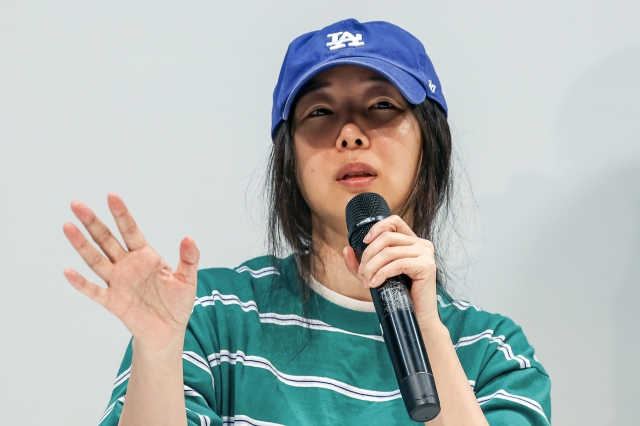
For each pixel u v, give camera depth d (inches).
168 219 156.6
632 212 163.5
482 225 161.6
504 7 167.9
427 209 125.6
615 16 168.2
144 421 94.7
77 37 158.2
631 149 165.0
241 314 120.0
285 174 126.0
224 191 158.7
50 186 154.1
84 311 151.9
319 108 120.2
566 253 162.4
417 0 166.2
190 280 92.0
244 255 156.8
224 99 161.2
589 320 161.0
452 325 126.3
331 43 121.5
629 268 162.4
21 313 150.6
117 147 157.0
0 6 156.8
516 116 165.2
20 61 156.3
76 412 149.6
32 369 149.6
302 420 110.2
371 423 111.3
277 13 164.4
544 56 167.0
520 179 163.8
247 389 112.5
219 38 162.6
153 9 161.3
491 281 160.6
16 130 154.5
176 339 94.5
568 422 158.7
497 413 112.1
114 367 151.4
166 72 160.1
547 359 160.1
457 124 164.7
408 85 119.2
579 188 163.9
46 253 152.5
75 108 156.6
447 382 103.0
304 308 121.0
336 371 116.0
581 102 166.1
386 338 91.0
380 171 117.2
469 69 166.1
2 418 147.9
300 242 125.3
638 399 159.5
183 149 158.7
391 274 95.4
